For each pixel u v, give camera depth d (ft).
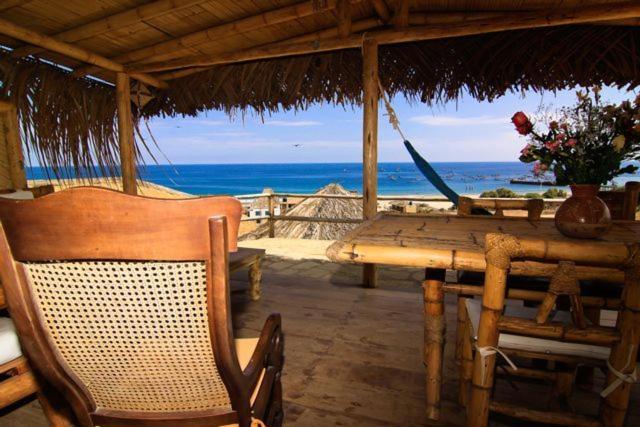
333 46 9.36
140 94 12.40
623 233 5.08
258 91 11.62
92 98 12.19
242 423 2.66
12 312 2.23
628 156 4.28
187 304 2.28
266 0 8.47
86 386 2.61
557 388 4.82
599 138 4.36
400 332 7.58
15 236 2.06
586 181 4.46
